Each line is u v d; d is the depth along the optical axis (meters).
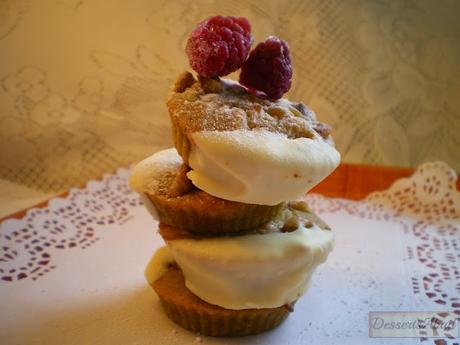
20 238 0.26
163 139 0.40
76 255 0.25
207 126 0.18
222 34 0.18
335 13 0.40
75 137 0.38
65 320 0.20
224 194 0.18
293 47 0.39
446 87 0.40
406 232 0.28
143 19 0.38
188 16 0.38
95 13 0.37
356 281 0.24
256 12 0.39
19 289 0.22
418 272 0.24
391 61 0.40
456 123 0.40
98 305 0.21
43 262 0.24
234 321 0.20
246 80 0.20
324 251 0.20
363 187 0.33
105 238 0.27
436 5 0.40
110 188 0.31
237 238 0.19
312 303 0.22
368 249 0.26
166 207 0.20
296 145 0.18
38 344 0.19
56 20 0.37
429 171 0.31
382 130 0.40
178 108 0.19
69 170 0.38
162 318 0.21
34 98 0.37
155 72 0.38
